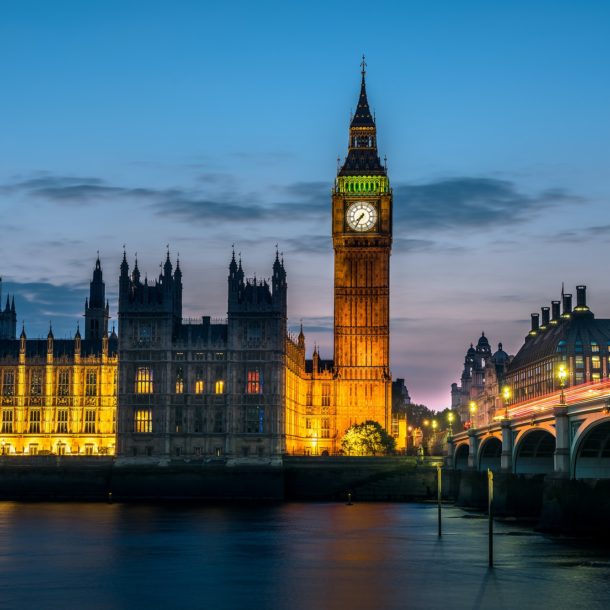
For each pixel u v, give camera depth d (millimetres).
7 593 101125
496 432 172500
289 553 127188
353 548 131250
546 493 139500
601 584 103438
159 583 106250
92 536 146125
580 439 130000
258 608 93625
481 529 150625
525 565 114750
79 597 99000
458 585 103562
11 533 150125
